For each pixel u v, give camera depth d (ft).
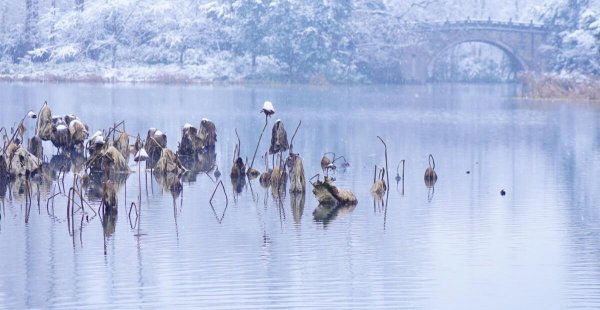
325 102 288.92
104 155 124.67
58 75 399.44
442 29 437.17
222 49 436.35
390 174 126.21
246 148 156.46
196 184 115.75
